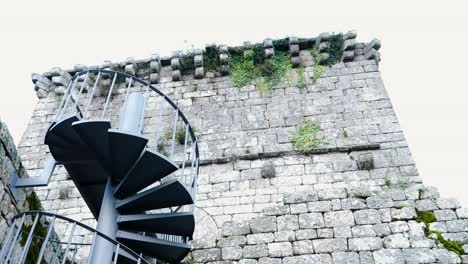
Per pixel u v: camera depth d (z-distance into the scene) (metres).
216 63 10.91
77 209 8.27
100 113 10.42
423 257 5.89
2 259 4.07
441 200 6.51
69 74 11.47
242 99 9.95
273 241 6.39
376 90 9.52
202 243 6.58
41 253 4.05
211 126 9.43
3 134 4.88
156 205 5.59
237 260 6.26
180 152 9.05
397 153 8.09
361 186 7.48
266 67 10.45
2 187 4.73
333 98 9.52
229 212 7.59
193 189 5.97
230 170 8.35
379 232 6.26
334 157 8.23
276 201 7.62
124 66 11.17
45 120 10.41
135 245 5.32
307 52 10.85
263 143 8.81
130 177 5.48
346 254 6.08
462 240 6.00
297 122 9.13
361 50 10.58
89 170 5.94
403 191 6.73
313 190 7.00
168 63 11.37
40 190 8.71
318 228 6.45
